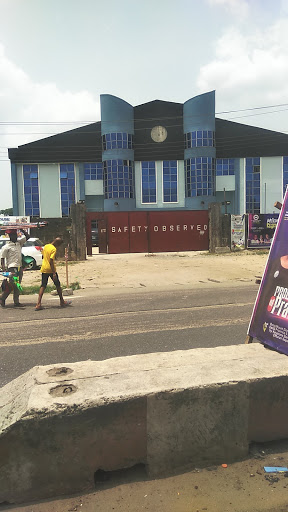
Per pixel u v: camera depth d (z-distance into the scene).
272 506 2.27
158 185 44.31
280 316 3.42
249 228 20.91
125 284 11.18
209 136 43.16
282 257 3.63
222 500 2.31
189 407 2.53
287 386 2.76
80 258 17.95
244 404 2.66
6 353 5.07
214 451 2.62
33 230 18.27
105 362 3.01
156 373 2.76
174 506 2.27
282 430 2.81
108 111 42.50
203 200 43.06
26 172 43.69
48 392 2.46
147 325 6.38
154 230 20.27
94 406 2.34
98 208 45.25
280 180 45.50
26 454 2.27
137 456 2.48
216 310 7.43
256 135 45.12
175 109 44.12
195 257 18.45
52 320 6.91
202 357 3.12
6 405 2.47
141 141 44.09
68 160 43.72
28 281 12.18
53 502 2.30
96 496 2.35
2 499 2.27
